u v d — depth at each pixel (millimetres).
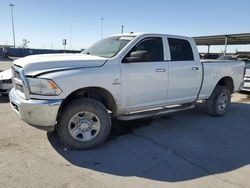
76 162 3846
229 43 34219
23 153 4055
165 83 5262
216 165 3920
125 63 4633
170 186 3277
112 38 5410
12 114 6176
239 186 3330
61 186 3168
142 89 4902
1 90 7719
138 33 5090
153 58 5121
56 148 4301
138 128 5578
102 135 4418
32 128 5195
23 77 3920
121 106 4711
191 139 5008
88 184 3248
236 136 5297
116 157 4078
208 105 6684
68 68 4094
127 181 3365
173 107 5758
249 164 3994
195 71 5832
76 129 4293
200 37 27672
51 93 3904
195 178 3502
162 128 5637
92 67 4266
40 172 3484
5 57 42125
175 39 5520
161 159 4059
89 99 4324
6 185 3135
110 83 4430
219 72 6496
